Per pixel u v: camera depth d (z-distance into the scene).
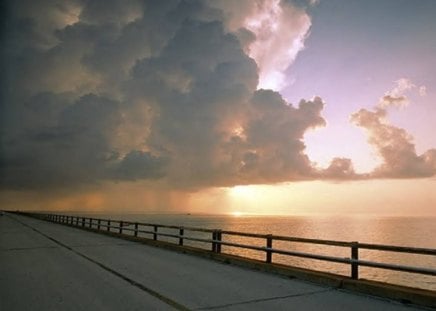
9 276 10.39
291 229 196.88
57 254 15.60
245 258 12.72
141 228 142.00
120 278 10.12
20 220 64.19
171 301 7.61
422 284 60.06
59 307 7.11
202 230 15.68
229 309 7.09
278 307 7.24
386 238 151.75
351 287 8.70
